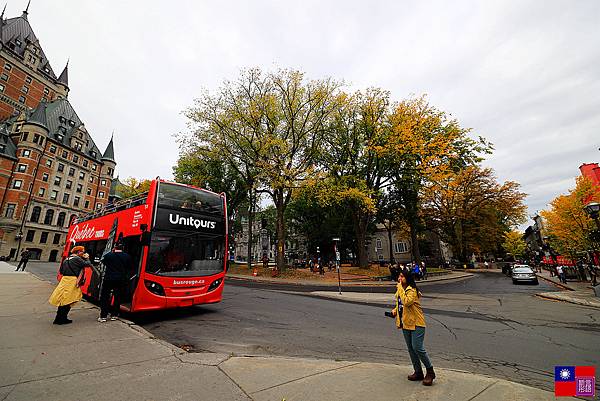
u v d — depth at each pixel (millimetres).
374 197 30500
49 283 16375
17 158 54594
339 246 48219
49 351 5039
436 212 46312
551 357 5723
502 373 4859
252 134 27719
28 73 69625
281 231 28266
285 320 8883
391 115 29141
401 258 63406
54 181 60219
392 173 30812
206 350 5844
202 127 27594
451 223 47469
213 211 10250
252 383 3926
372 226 46969
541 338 7148
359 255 31781
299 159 28344
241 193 39531
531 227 74562
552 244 23719
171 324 8234
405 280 4359
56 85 77438
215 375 4164
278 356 5426
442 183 29078
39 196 56938
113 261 7898
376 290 18844
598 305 12211
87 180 68625
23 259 25891
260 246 99688
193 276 9070
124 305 8328
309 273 29141
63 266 7398
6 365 4348
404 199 32594
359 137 31234
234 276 29578
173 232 8969
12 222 51969
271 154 26000
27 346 5266
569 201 21156
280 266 27891
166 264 8609
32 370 4195
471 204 46312
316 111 27531
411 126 27203
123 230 9875
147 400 3379
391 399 3537
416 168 27719
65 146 62938
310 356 5535
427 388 3896
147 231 8492
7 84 65000
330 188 26156
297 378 4141
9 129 59688
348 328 7934
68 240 16266
